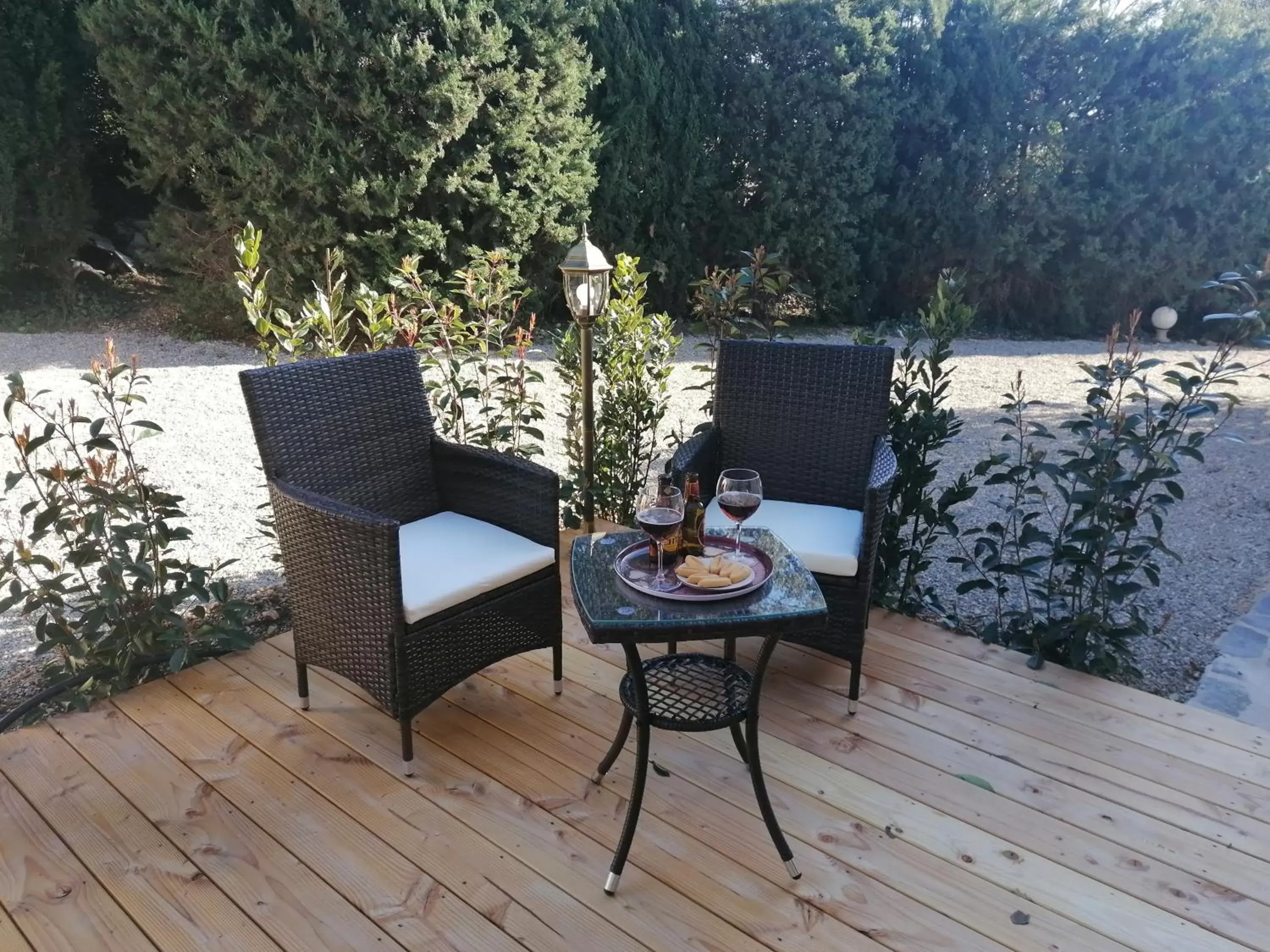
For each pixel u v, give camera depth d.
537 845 1.90
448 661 2.16
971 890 1.77
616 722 2.35
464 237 7.58
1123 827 1.94
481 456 2.51
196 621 2.90
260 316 2.90
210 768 2.15
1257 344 2.55
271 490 2.27
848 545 2.36
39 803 2.02
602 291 3.15
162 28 6.42
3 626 3.23
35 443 2.33
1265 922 1.68
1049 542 2.73
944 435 2.98
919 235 9.36
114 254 8.47
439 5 6.73
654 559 1.95
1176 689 2.99
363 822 1.97
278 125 6.63
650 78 8.29
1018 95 9.02
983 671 2.58
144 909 1.73
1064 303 9.72
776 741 2.26
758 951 1.63
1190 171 8.96
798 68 8.71
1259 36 8.59
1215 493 5.08
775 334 3.73
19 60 7.15
